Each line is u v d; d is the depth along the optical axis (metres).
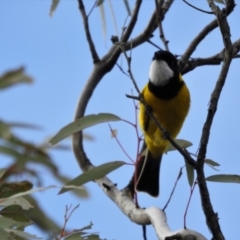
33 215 5.30
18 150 4.77
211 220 5.33
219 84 5.52
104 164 6.33
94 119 6.31
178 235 5.39
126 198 7.22
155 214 6.08
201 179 5.38
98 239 5.37
